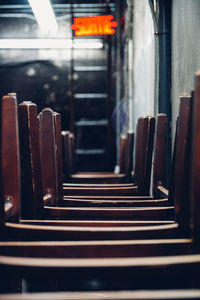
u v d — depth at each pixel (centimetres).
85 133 614
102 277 80
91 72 612
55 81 612
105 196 201
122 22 535
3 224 109
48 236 108
